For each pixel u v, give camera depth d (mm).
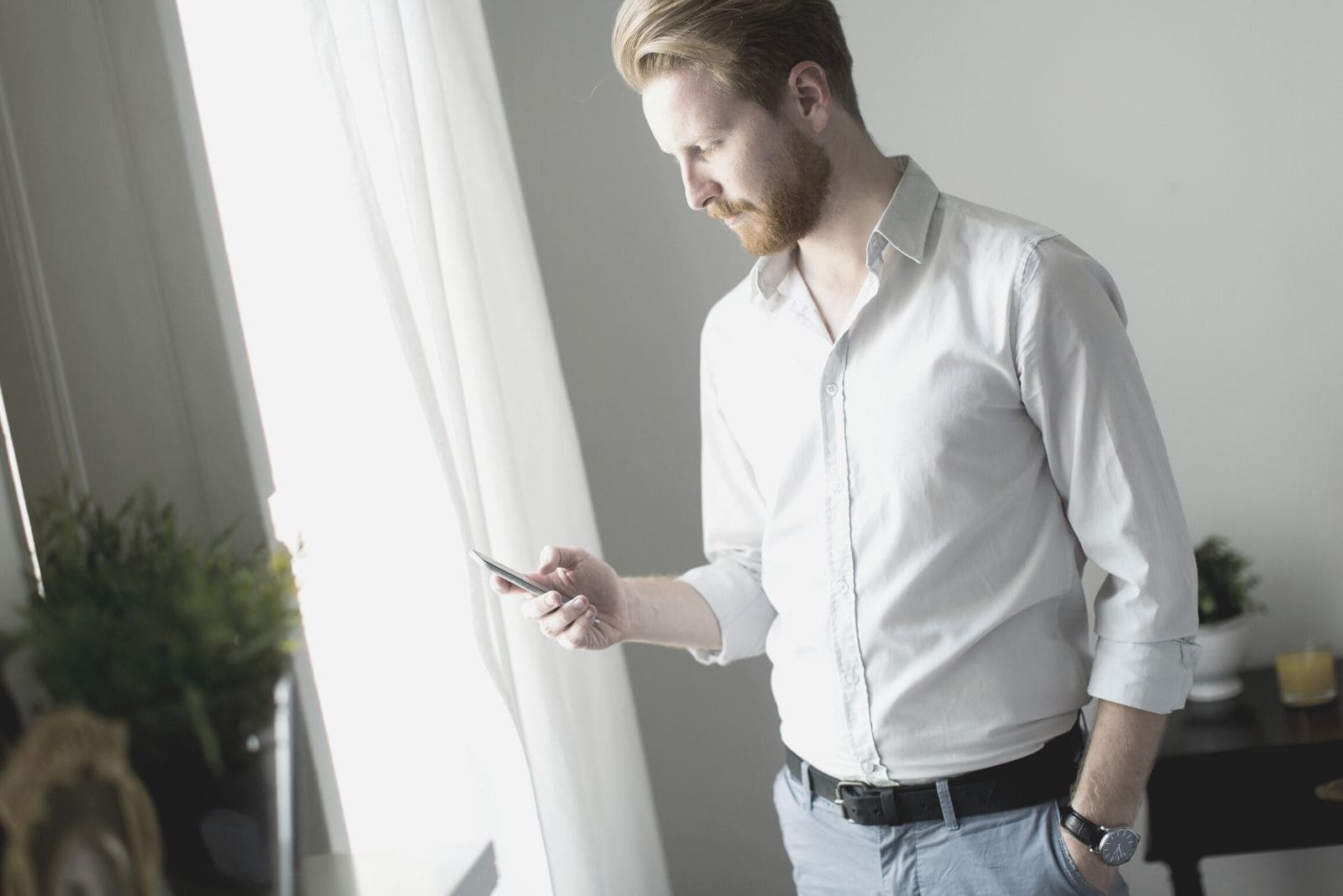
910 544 1284
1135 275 2137
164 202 1149
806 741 1392
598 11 2139
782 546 1411
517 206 1780
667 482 2213
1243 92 2072
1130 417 1229
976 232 1279
